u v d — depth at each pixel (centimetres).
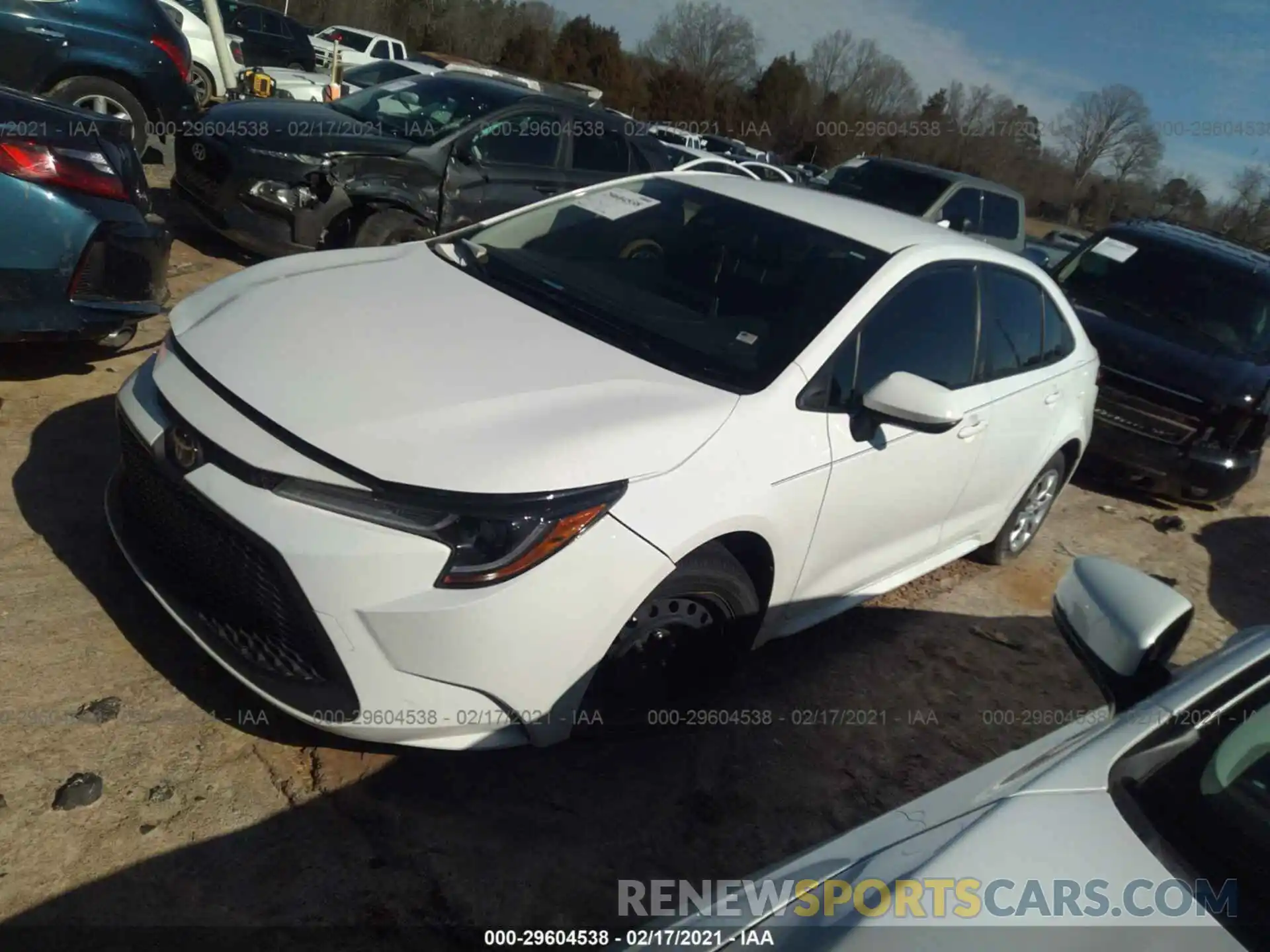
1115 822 188
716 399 310
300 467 260
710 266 374
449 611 252
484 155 754
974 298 414
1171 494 702
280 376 283
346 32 2738
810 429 324
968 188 1183
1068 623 256
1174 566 629
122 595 340
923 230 421
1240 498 805
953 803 199
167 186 895
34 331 428
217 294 342
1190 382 676
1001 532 513
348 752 301
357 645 255
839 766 354
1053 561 578
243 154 676
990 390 422
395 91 799
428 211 721
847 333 344
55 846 249
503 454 264
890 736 379
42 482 392
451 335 316
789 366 329
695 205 410
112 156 450
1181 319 744
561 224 412
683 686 323
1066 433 500
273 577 259
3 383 464
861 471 345
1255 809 199
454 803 294
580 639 270
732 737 354
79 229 426
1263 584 641
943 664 438
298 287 343
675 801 317
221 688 312
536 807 300
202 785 277
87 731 284
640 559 274
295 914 248
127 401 304
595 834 296
